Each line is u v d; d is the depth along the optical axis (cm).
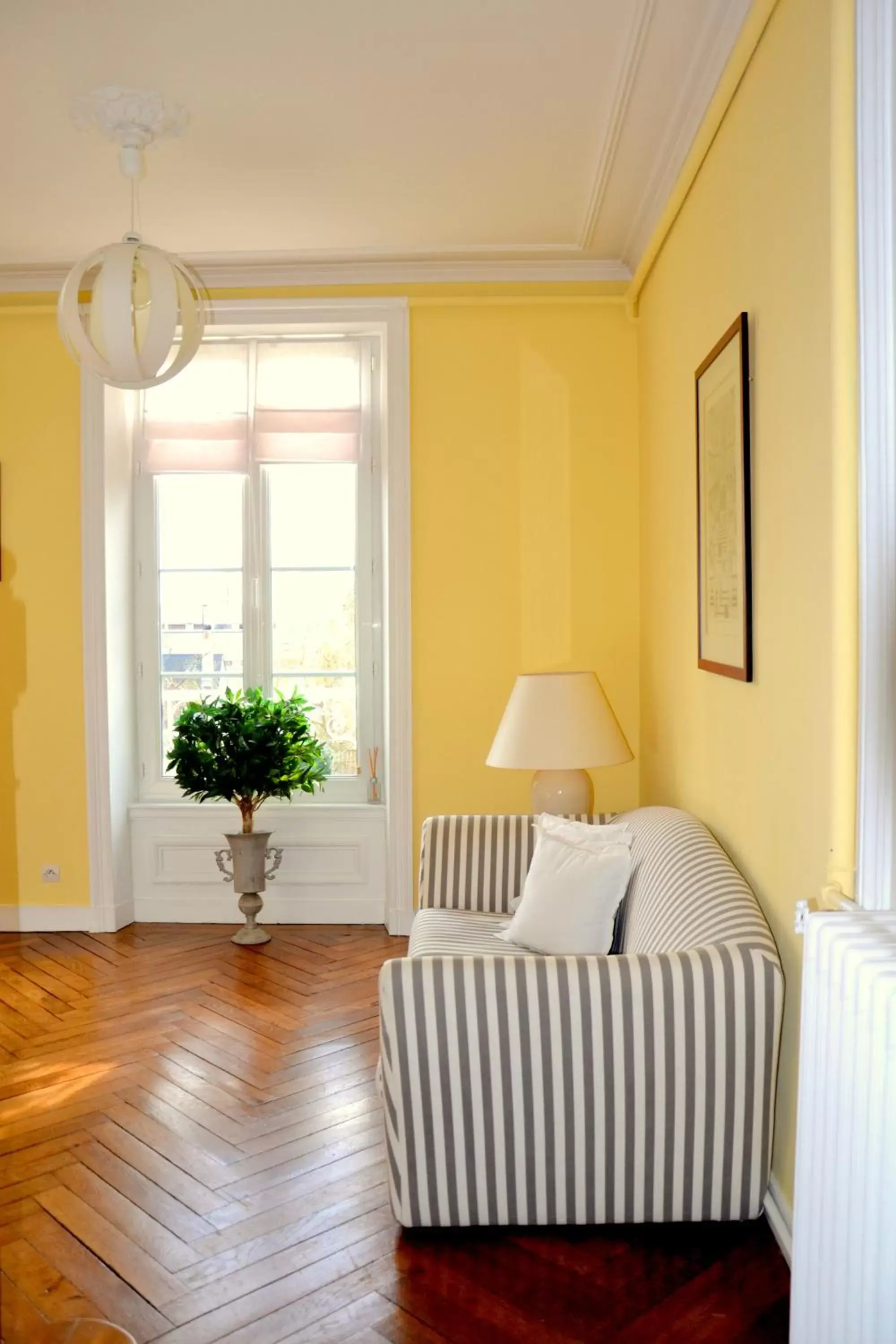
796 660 222
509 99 313
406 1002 221
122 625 489
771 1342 199
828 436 199
